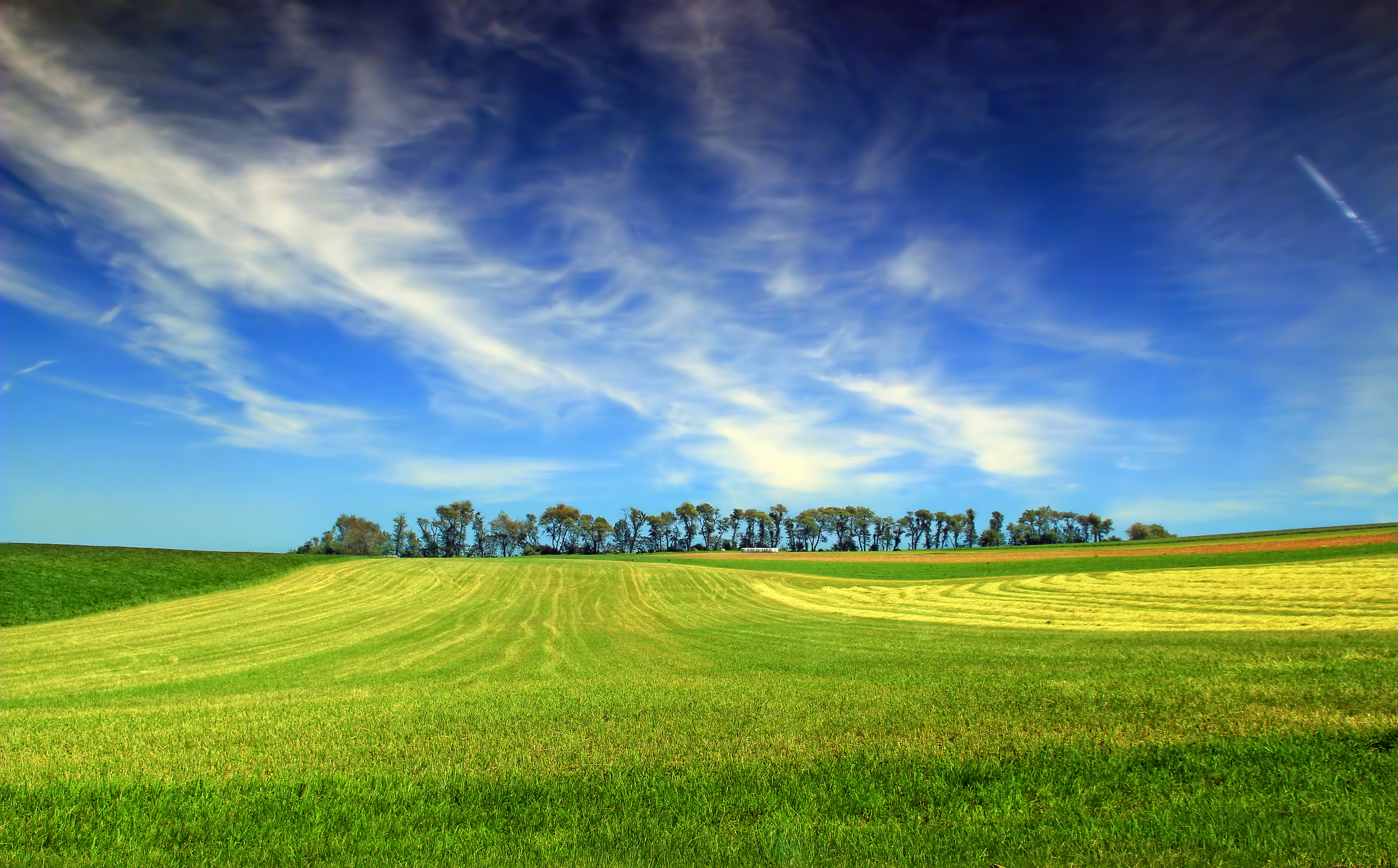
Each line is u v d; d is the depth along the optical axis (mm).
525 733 9859
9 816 6758
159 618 40188
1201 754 7523
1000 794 6789
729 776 7535
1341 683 10562
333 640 32156
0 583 44094
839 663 18875
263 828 6445
